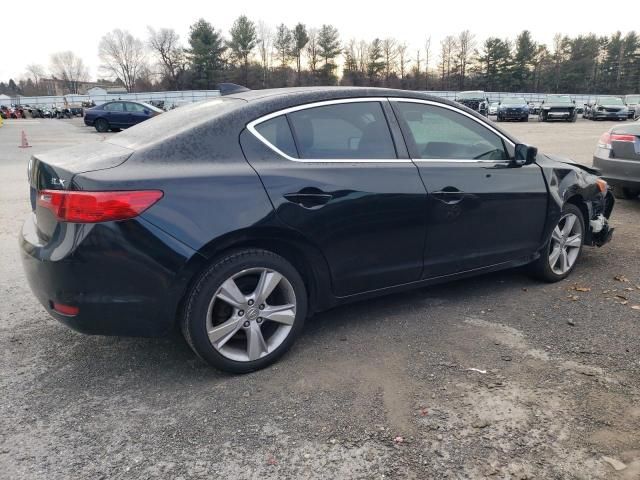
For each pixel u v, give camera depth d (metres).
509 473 2.21
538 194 4.11
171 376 3.02
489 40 77.88
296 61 77.94
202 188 2.75
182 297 2.78
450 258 3.72
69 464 2.29
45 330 3.62
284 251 3.11
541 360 3.13
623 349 3.26
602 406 2.66
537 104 43.09
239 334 3.05
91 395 2.83
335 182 3.12
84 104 56.97
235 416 2.63
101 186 2.56
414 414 2.61
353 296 3.41
